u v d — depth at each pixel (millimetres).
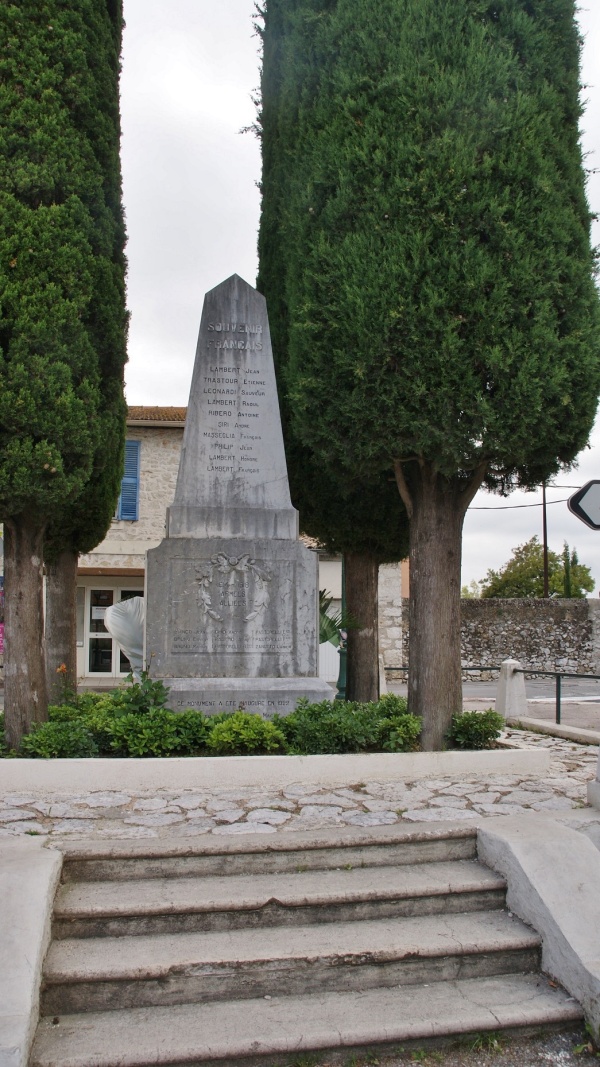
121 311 8172
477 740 7426
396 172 7242
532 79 7535
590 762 7621
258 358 8734
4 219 6945
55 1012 3656
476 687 20453
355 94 7633
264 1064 3432
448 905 4457
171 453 22234
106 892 4316
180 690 7664
